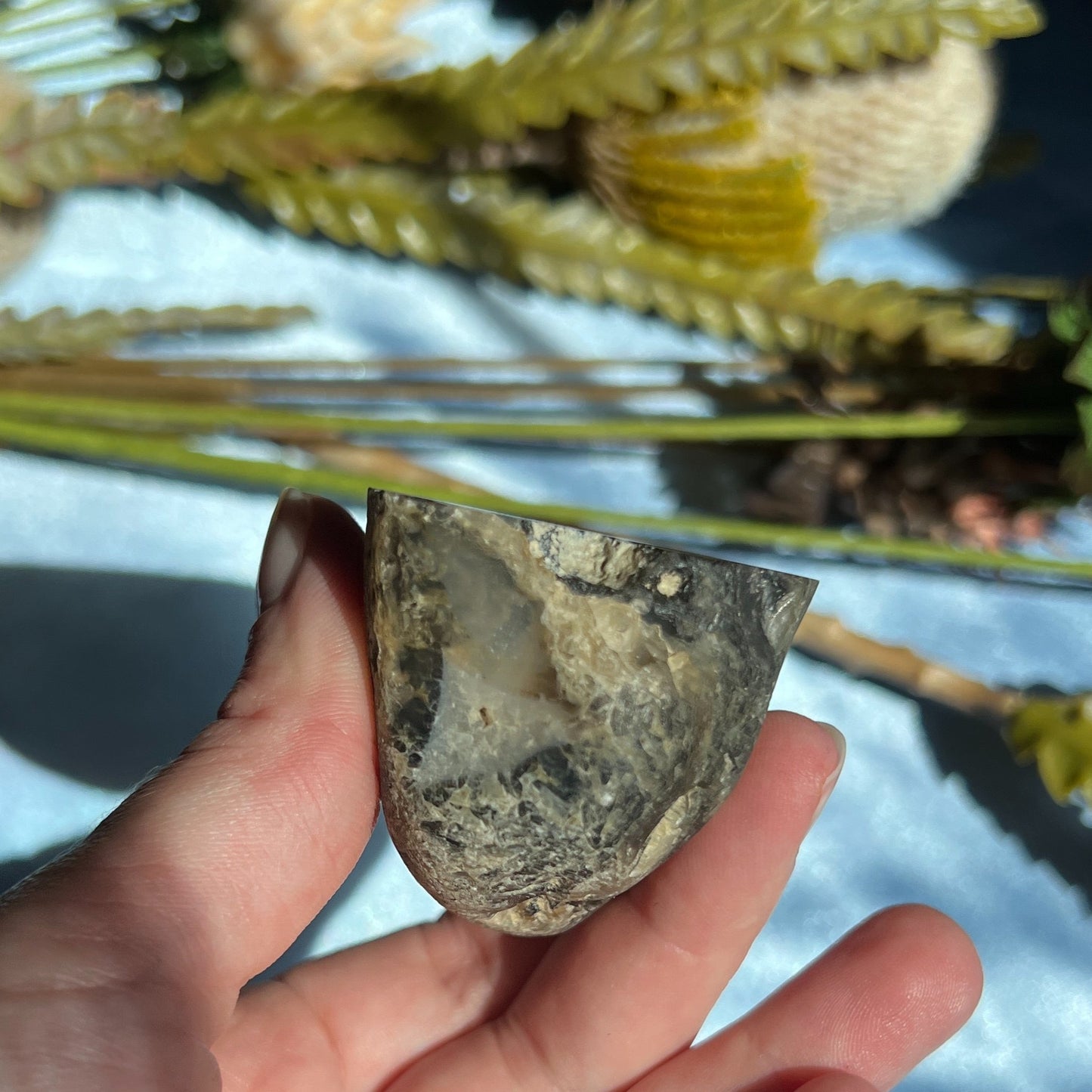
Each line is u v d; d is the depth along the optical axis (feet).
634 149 0.74
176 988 0.46
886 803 0.84
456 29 0.90
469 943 0.66
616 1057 0.62
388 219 0.72
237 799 0.50
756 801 0.59
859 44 0.63
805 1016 0.62
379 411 0.83
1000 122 0.89
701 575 0.48
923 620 0.86
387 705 0.48
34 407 0.63
